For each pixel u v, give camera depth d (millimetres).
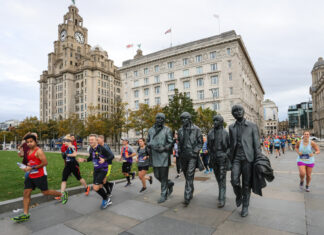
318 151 5559
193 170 4742
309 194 5371
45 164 4164
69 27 81938
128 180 6828
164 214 4129
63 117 75938
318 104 84125
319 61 91750
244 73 51188
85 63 74500
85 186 5754
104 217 4043
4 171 9516
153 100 53219
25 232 3465
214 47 45688
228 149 4398
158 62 53344
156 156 4980
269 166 3668
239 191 4109
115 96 83438
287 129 160875
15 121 132250
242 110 3992
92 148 4707
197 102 46594
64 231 3473
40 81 88938
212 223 3639
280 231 3275
